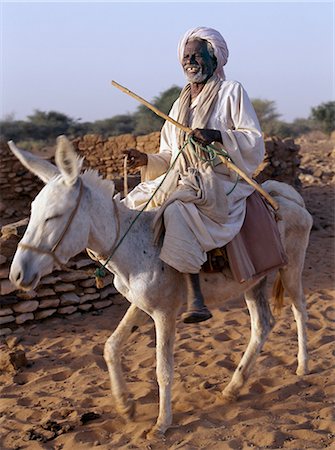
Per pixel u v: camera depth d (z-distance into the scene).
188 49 5.32
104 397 5.80
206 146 5.18
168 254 4.83
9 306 7.88
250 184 5.23
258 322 5.61
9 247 7.91
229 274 5.25
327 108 49.03
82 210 4.67
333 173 19.31
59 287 8.23
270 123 52.59
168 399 4.99
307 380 5.98
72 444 4.95
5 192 15.19
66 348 7.26
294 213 5.95
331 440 4.78
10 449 4.95
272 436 4.81
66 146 4.48
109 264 4.97
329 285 9.34
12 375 6.52
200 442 4.82
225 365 6.46
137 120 57.72
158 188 5.21
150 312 5.02
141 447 4.78
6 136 54.31
